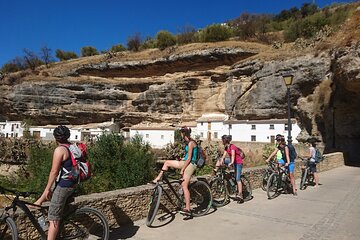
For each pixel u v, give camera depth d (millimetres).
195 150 5977
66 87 66188
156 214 5727
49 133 56562
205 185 6582
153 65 64625
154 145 54188
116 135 11836
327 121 29312
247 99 48875
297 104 40062
